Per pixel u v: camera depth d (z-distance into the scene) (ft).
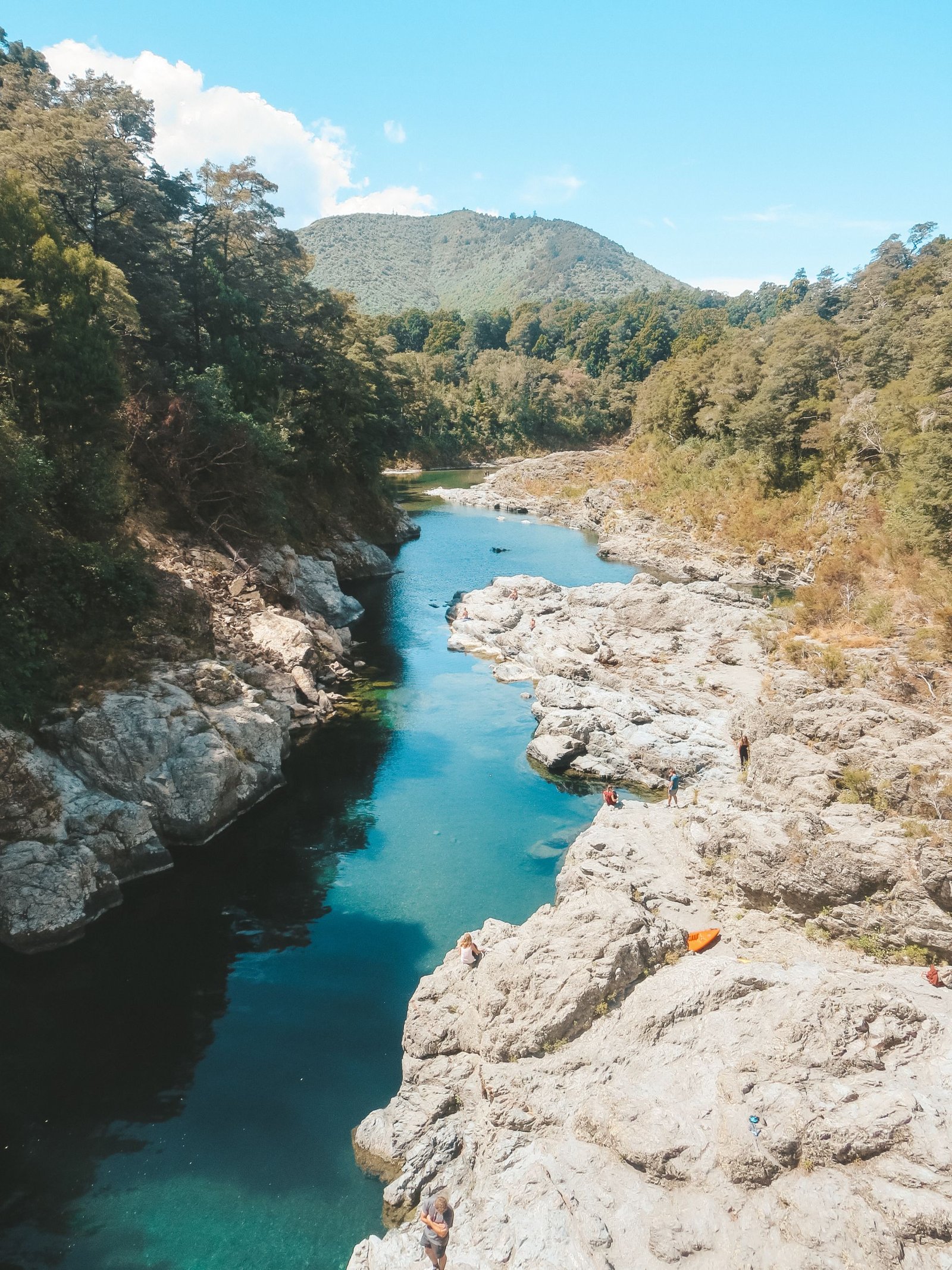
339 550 241.55
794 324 311.88
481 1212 51.42
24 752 88.63
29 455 103.19
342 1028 73.10
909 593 161.99
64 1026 72.90
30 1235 53.93
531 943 68.08
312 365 241.96
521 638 176.45
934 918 72.08
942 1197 46.09
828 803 87.04
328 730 135.85
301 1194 57.11
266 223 213.46
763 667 143.43
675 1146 51.47
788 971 65.05
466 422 590.55
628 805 102.89
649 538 302.66
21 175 139.13
